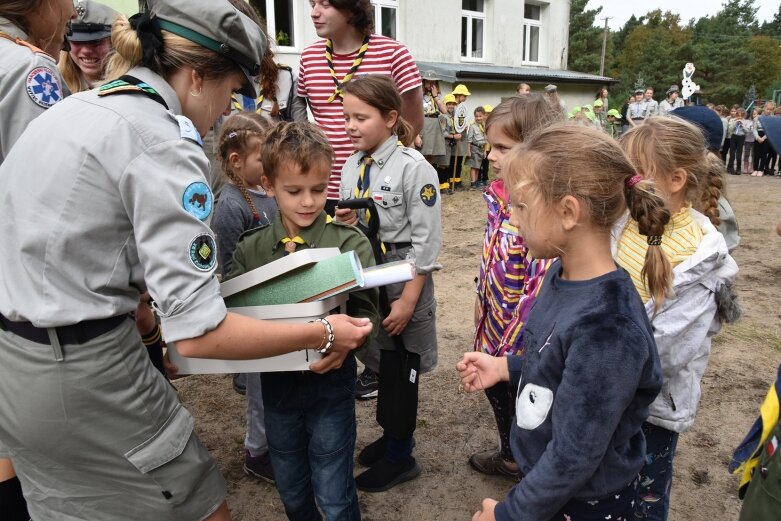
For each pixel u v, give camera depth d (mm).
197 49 1335
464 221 7945
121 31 1360
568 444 1179
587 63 48094
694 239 1689
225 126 2344
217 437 2867
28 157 1251
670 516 2301
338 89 2754
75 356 1247
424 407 3119
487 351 2213
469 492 2443
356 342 1521
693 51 49375
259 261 1896
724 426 2924
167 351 1581
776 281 5262
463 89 10398
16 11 1708
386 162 2285
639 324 1188
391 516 2299
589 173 1207
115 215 1234
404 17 13305
